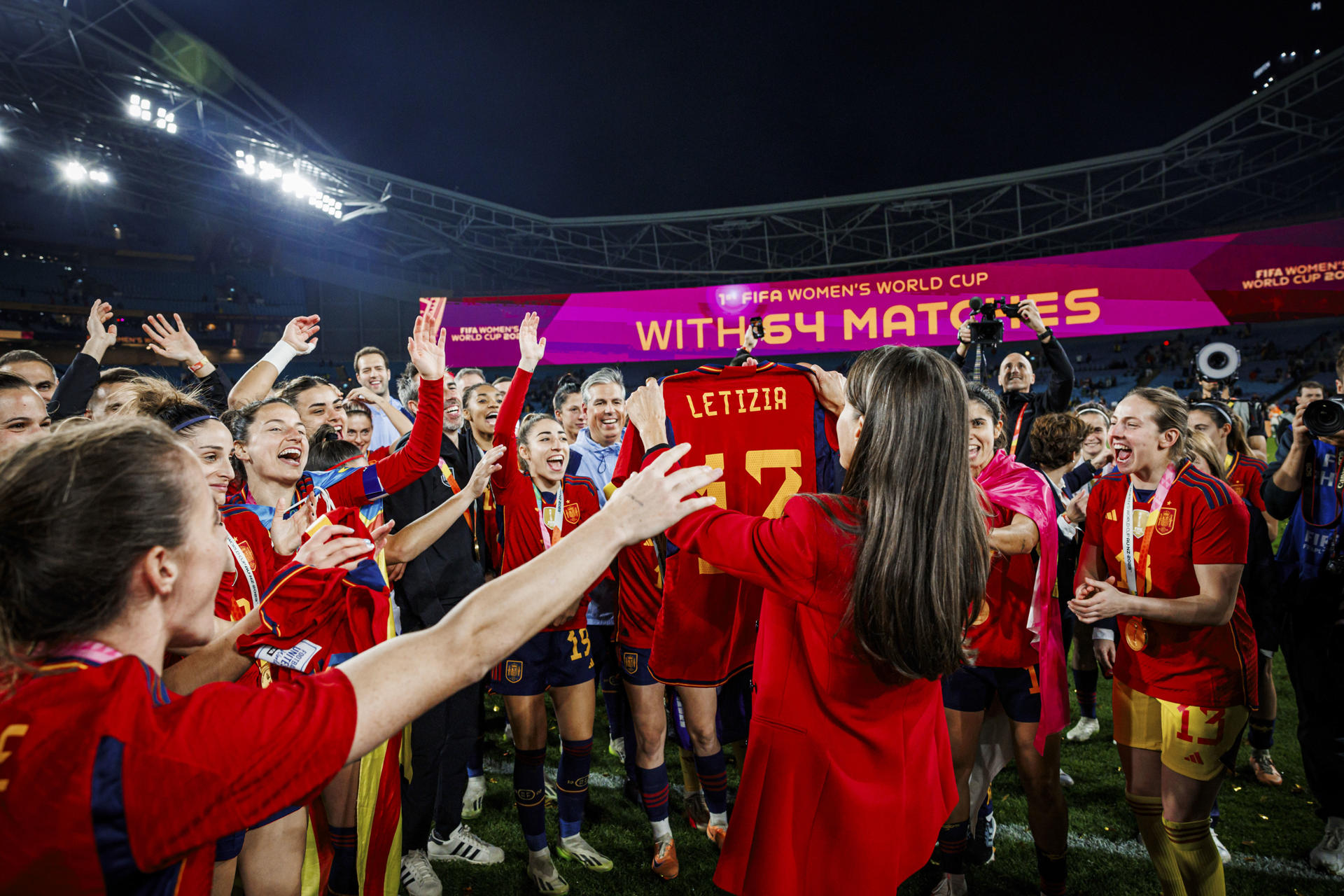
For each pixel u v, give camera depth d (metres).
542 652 2.85
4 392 2.20
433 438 2.75
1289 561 3.01
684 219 31.62
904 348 1.46
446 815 3.03
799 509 1.45
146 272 29.09
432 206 30.19
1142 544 2.40
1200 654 2.21
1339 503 2.84
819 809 1.47
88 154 25.19
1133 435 2.39
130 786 0.73
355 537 1.42
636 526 1.00
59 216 28.28
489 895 2.82
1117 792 3.54
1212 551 2.17
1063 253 32.72
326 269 33.06
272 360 3.52
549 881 2.82
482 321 27.59
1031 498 2.48
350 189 27.95
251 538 2.20
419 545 2.67
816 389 2.49
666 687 3.38
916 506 1.34
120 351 27.47
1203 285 22.53
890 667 1.42
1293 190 28.69
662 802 2.96
